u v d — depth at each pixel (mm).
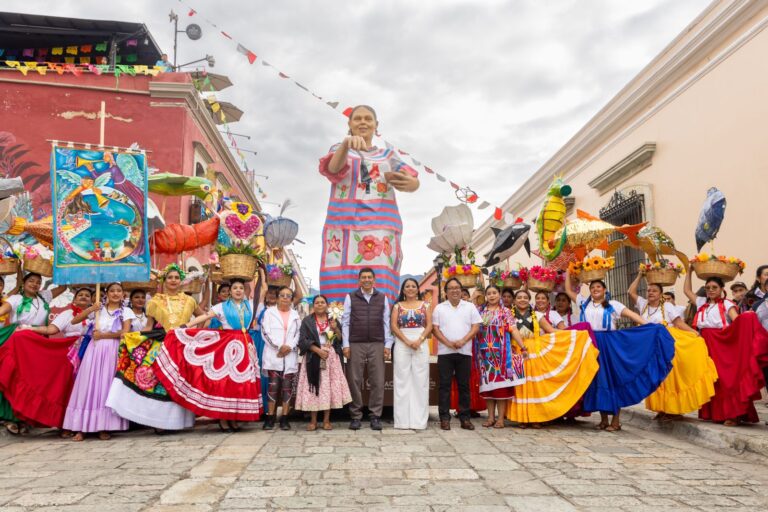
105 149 6723
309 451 5012
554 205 7559
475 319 6543
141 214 6652
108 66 13227
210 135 15906
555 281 7629
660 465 4441
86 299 6633
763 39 8586
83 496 3457
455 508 3236
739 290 7828
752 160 8742
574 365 6457
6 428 6191
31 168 12812
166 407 6141
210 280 7945
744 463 4594
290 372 6652
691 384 6305
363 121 8102
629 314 6562
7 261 6555
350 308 6672
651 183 11547
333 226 7852
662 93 11320
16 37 14227
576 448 5199
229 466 4359
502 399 6551
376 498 3443
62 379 6156
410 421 6480
